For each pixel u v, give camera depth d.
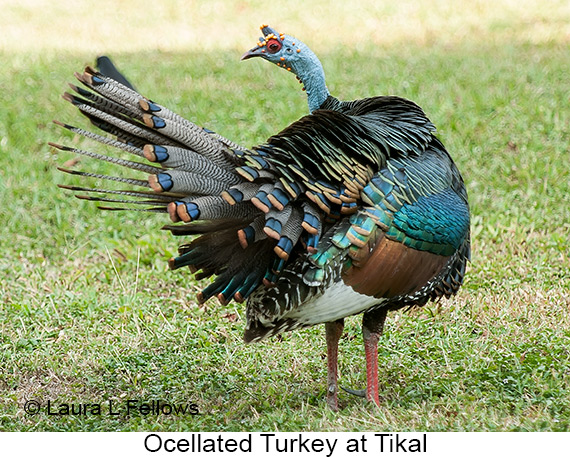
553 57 20.84
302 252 7.02
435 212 7.39
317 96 8.77
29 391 8.90
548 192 13.71
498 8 27.61
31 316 10.39
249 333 7.37
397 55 21.95
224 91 18.81
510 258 11.48
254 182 6.73
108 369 9.19
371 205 7.11
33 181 14.66
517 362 8.51
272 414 7.85
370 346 7.91
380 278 7.17
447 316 9.98
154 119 6.75
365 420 7.57
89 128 17.09
